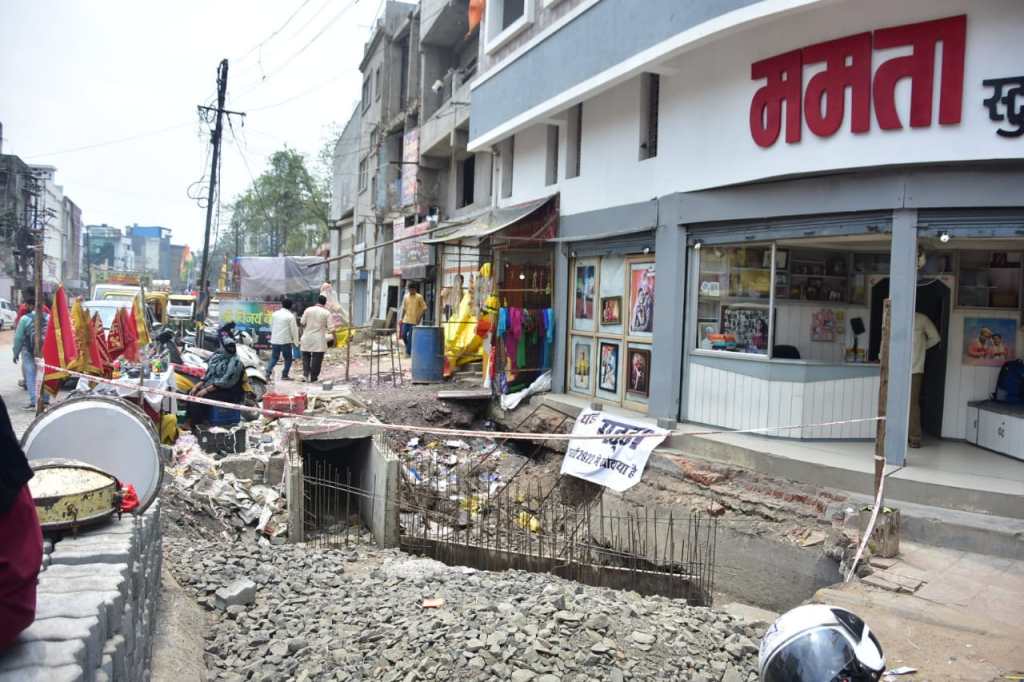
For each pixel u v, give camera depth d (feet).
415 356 48.91
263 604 18.51
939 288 31.73
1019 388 29.96
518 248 46.80
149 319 64.59
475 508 33.68
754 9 26.50
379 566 24.25
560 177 44.24
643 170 36.14
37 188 138.82
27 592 8.44
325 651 15.76
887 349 21.85
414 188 81.10
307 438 32.60
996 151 23.61
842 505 24.30
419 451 39.68
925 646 16.40
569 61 38.75
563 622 16.46
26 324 42.24
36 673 7.81
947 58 24.00
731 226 31.24
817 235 28.04
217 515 27.50
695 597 23.65
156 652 14.43
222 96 83.76
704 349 33.06
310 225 186.80
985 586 19.70
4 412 8.25
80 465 13.75
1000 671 15.24
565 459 35.24
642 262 37.37
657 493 30.22
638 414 36.24
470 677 14.25
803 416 29.50
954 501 23.41
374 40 101.19
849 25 25.84
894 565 21.09
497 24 49.57
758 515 26.40
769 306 30.91
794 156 27.61
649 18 31.86
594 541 28.96
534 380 44.55
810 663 9.09
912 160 24.73
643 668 14.83
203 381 35.50
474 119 52.49
